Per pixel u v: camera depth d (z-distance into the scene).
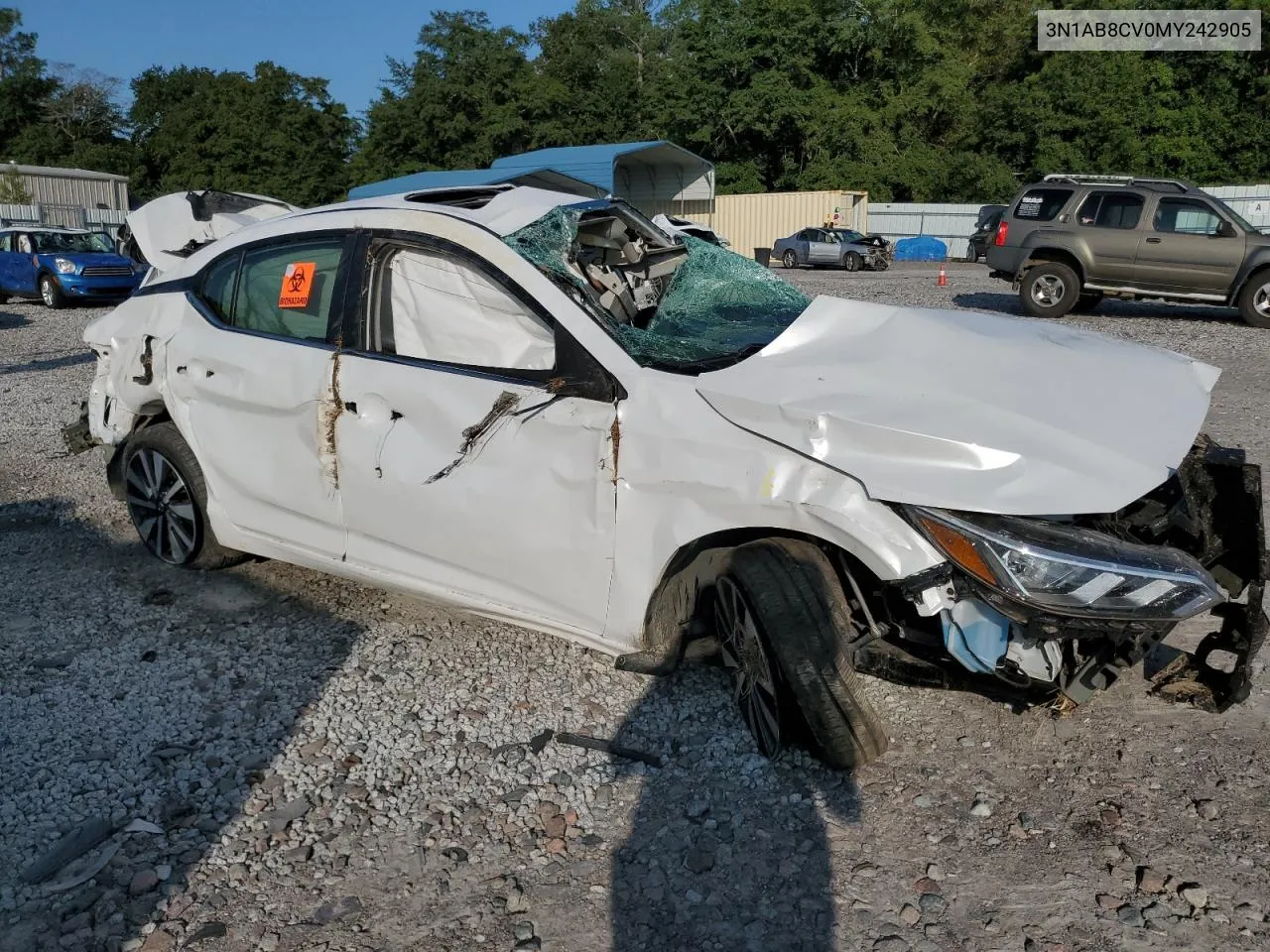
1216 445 3.27
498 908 2.60
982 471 2.75
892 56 45.78
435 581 3.72
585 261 4.16
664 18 54.66
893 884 2.65
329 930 2.54
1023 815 2.90
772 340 3.60
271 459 4.11
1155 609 2.69
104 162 56.94
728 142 45.44
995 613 2.78
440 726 3.44
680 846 2.82
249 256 4.35
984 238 32.84
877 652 3.02
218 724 3.48
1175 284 13.95
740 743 3.27
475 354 3.66
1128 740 3.25
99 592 4.61
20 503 5.94
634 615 3.22
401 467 3.65
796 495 2.89
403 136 45.38
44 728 3.46
